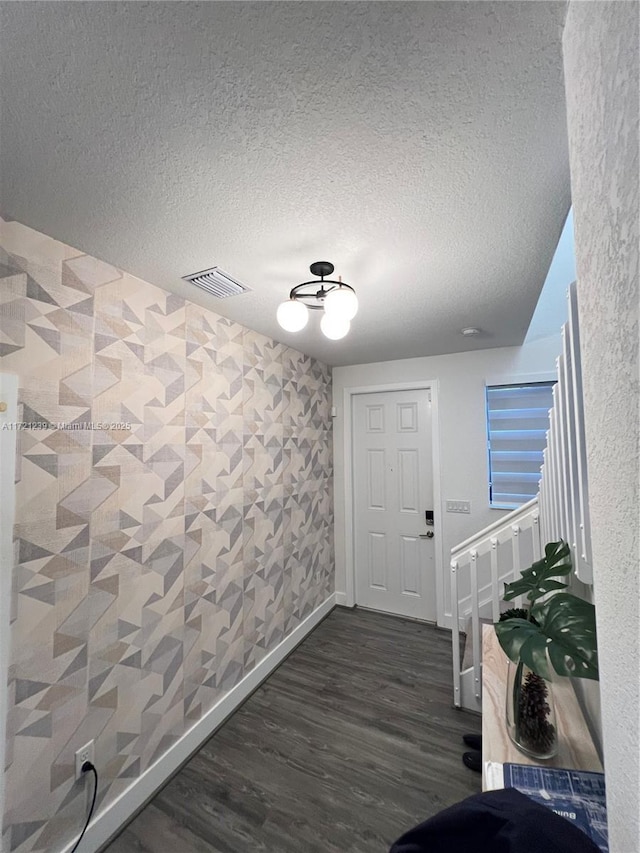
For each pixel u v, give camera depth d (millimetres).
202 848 1354
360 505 3479
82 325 1390
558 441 1484
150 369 1670
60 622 1272
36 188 1062
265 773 1662
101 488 1436
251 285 1715
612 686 458
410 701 2127
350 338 2617
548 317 2789
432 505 3182
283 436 2732
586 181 532
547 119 843
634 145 361
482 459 2965
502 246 1401
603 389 479
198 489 1917
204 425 1974
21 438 1186
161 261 1484
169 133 881
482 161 979
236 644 2152
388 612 3330
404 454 3314
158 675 1640
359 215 1211
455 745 1804
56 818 1231
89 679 1357
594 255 502
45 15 638
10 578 1139
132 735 1507
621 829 424
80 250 1389
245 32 670
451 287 1764
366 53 709
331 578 3447
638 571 379
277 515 2623
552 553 1325
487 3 627
